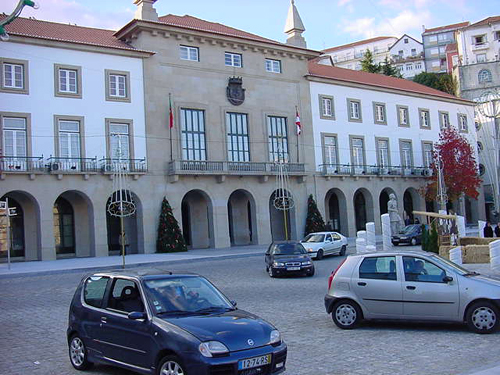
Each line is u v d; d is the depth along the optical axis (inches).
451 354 358.3
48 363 371.2
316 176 1877.5
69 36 1464.1
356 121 2038.6
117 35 1588.3
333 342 406.9
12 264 1230.9
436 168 2129.7
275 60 1831.9
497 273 813.2
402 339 407.8
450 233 1159.6
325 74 2039.9
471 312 417.1
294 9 1889.8
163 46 1563.7
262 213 1720.0
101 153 1429.6
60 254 1464.1
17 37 1318.9
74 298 363.6
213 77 1658.5
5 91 1304.1
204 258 1226.0
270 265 868.0
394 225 1583.4
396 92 2192.4
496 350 364.5
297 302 604.1
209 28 1724.9
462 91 3006.9
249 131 1724.9
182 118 1587.1
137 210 1489.9
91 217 1398.9
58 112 1374.3
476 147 2516.0
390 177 2106.3
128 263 1127.0
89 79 1430.9
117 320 317.7
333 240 1208.8
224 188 1641.2
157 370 286.2
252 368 273.9
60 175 1337.4
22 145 1322.6
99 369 348.5
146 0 1536.7
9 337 462.3
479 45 3270.2
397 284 438.9
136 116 1497.3
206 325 287.1
